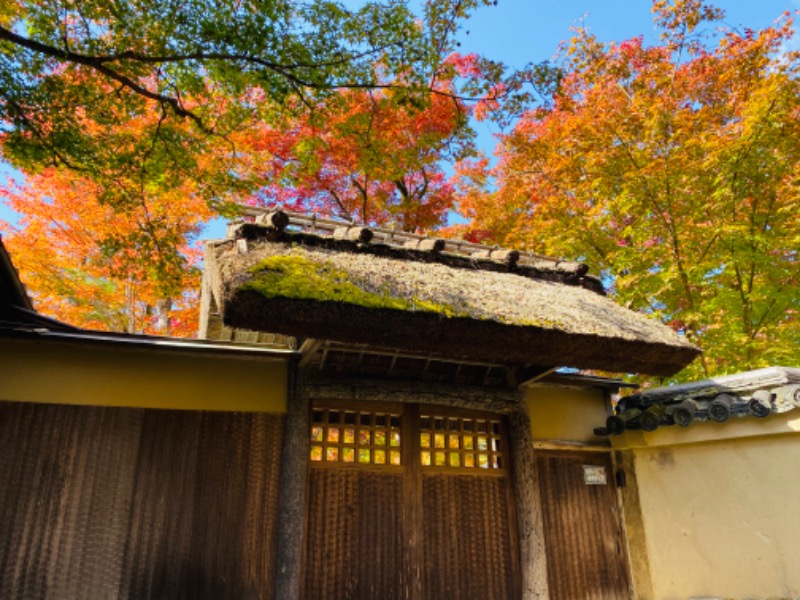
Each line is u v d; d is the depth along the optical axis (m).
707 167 7.02
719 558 4.93
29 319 4.41
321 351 4.75
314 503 4.54
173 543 4.05
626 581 5.45
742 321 7.18
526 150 8.91
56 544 3.81
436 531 4.82
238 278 3.46
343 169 10.35
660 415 5.34
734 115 8.05
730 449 5.07
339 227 5.36
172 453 4.27
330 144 9.68
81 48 5.11
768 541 4.65
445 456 5.13
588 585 5.25
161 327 10.87
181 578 3.99
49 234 9.40
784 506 4.62
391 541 4.65
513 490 5.22
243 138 8.77
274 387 4.76
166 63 5.18
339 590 4.36
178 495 4.18
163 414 4.35
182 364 4.56
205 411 4.47
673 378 7.48
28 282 9.23
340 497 4.64
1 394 4.01
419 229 11.46
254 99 6.55
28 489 3.86
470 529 4.95
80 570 3.80
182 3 4.59
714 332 6.93
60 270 9.61
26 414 4.02
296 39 4.96
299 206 10.80
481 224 10.11
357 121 6.32
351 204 11.43
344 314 3.66
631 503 5.66
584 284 5.83
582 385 5.96
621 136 7.68
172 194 8.08
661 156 7.43
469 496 5.06
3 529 3.73
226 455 4.41
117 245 5.75
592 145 7.91
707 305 7.02
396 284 4.11
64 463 4.00
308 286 3.59
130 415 4.27
